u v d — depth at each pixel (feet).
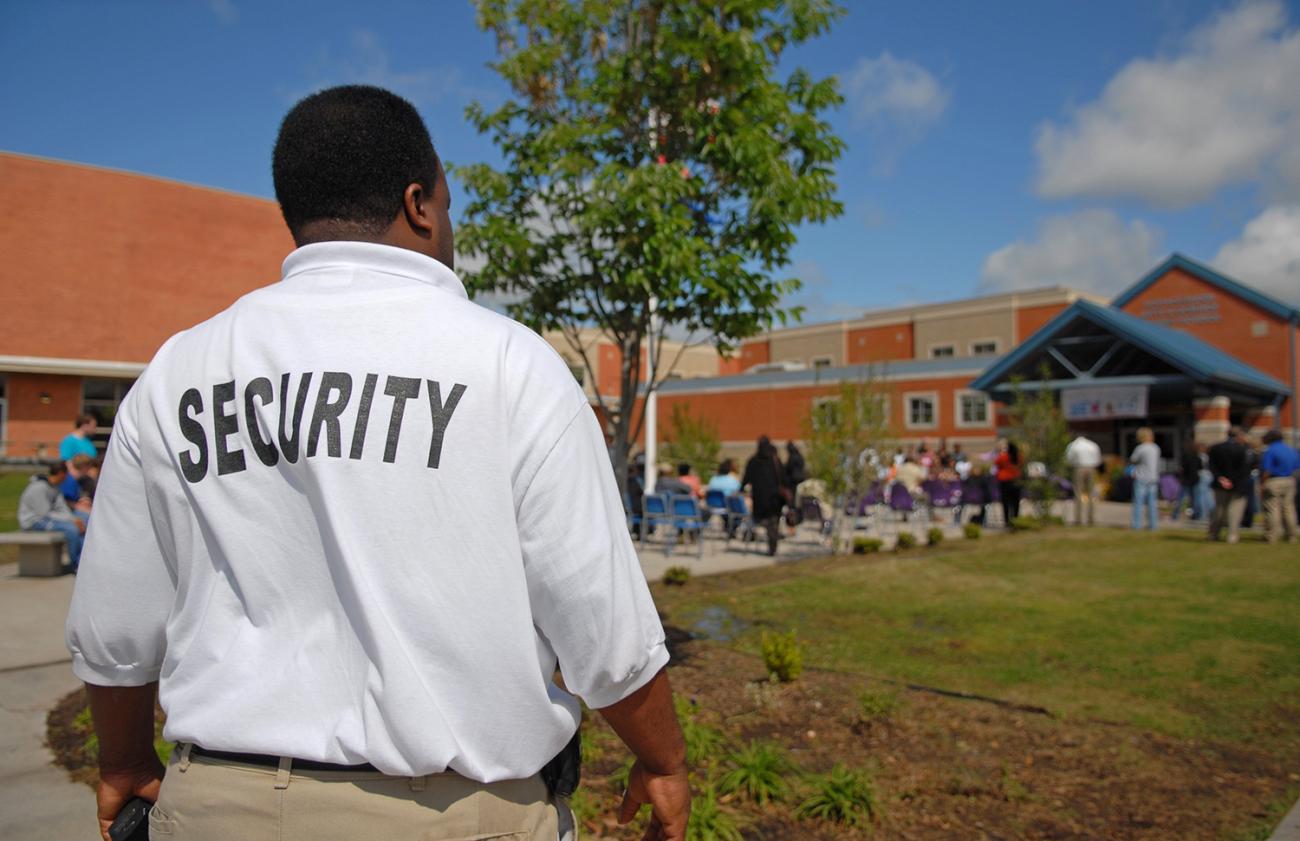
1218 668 18.71
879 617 24.11
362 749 3.47
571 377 4.03
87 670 4.17
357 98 4.23
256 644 3.69
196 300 96.89
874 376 42.86
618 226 15.81
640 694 3.92
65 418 90.53
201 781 3.68
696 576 31.94
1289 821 11.41
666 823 4.19
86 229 91.61
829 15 17.58
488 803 3.63
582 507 3.72
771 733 14.52
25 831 10.77
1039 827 11.27
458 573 3.56
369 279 3.96
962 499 54.03
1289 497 42.39
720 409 127.03
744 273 16.30
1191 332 101.09
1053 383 82.23
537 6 17.44
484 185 16.89
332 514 3.56
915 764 13.28
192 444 3.86
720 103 17.42
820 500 43.32
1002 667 18.72
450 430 3.62
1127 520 60.18
